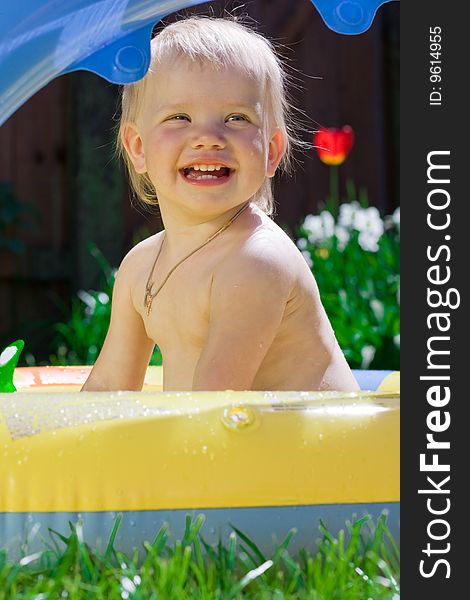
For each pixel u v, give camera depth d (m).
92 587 1.41
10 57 1.85
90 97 5.13
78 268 5.21
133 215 5.29
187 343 2.08
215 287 1.98
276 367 2.04
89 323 4.61
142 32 1.93
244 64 2.04
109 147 5.16
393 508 1.54
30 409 1.56
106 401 1.58
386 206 5.71
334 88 5.66
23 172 5.32
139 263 2.25
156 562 1.43
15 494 1.49
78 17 1.86
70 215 5.32
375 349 4.06
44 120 5.34
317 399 1.61
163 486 1.50
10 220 5.17
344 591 1.43
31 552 1.48
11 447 1.51
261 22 5.46
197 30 2.08
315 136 4.44
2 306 5.28
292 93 5.57
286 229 5.41
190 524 1.49
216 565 1.47
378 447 1.56
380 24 5.72
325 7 2.05
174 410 1.55
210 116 2.00
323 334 2.09
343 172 5.67
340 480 1.53
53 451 1.51
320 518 1.52
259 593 1.44
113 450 1.51
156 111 2.04
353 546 1.49
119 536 1.48
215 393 1.62
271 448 1.52
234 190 2.02
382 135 5.71
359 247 4.63
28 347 5.23
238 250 1.99
